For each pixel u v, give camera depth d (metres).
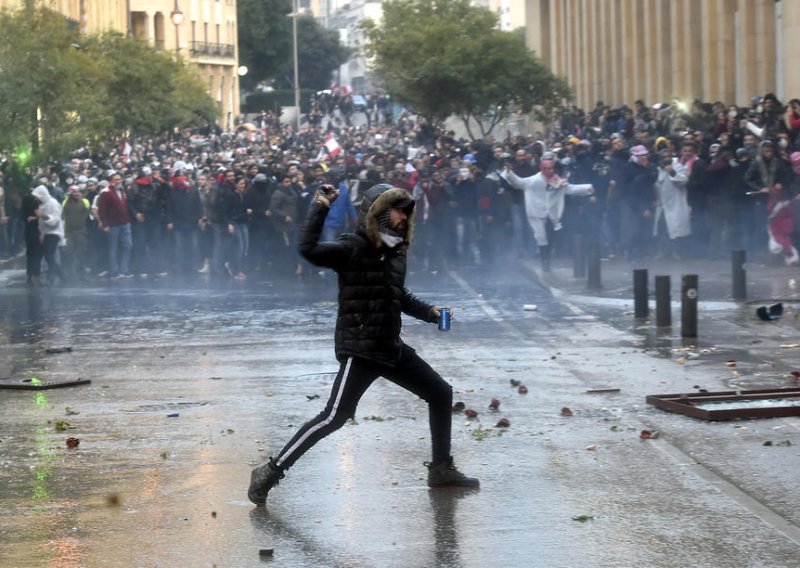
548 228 22.41
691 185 22.83
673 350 13.85
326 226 23.97
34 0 34.38
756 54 37.34
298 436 7.92
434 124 45.47
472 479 8.32
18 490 8.45
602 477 8.45
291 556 6.98
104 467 9.05
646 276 16.69
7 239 29.55
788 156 21.25
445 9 43.81
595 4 57.34
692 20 43.41
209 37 108.00
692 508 7.67
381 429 10.08
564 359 13.50
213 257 25.39
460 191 25.34
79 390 12.38
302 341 15.49
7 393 12.33
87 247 26.25
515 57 42.41
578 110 43.19
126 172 35.28
